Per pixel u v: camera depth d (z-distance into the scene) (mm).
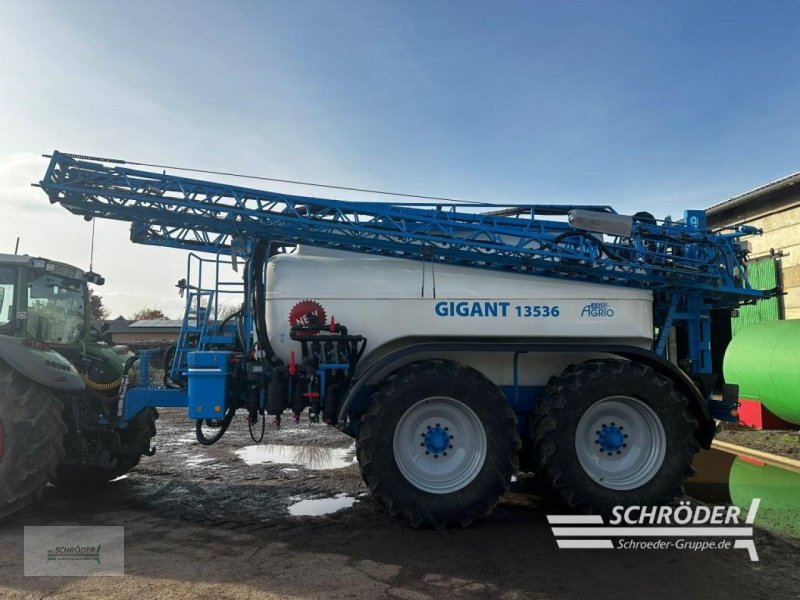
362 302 4730
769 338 7953
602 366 4410
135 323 30719
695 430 4570
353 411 4629
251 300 4961
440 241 4715
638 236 4879
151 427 5746
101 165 4695
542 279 4820
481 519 4289
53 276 5383
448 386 4227
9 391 4141
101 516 4391
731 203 12539
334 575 3238
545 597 2971
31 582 3119
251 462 6402
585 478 4254
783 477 5566
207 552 3598
